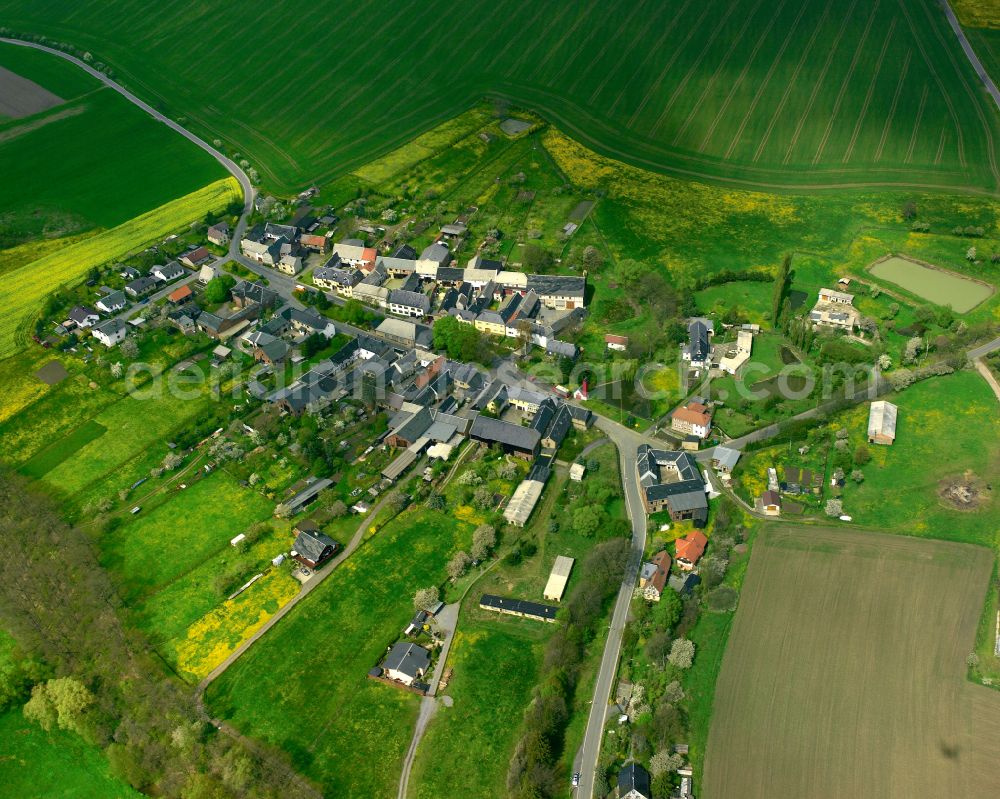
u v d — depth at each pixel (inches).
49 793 6540.4
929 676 6845.5
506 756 6501.0
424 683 7022.6
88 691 7007.9
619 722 6609.3
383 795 6299.2
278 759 6505.9
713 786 6190.9
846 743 6417.3
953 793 6077.8
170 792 6392.7
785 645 7130.9
